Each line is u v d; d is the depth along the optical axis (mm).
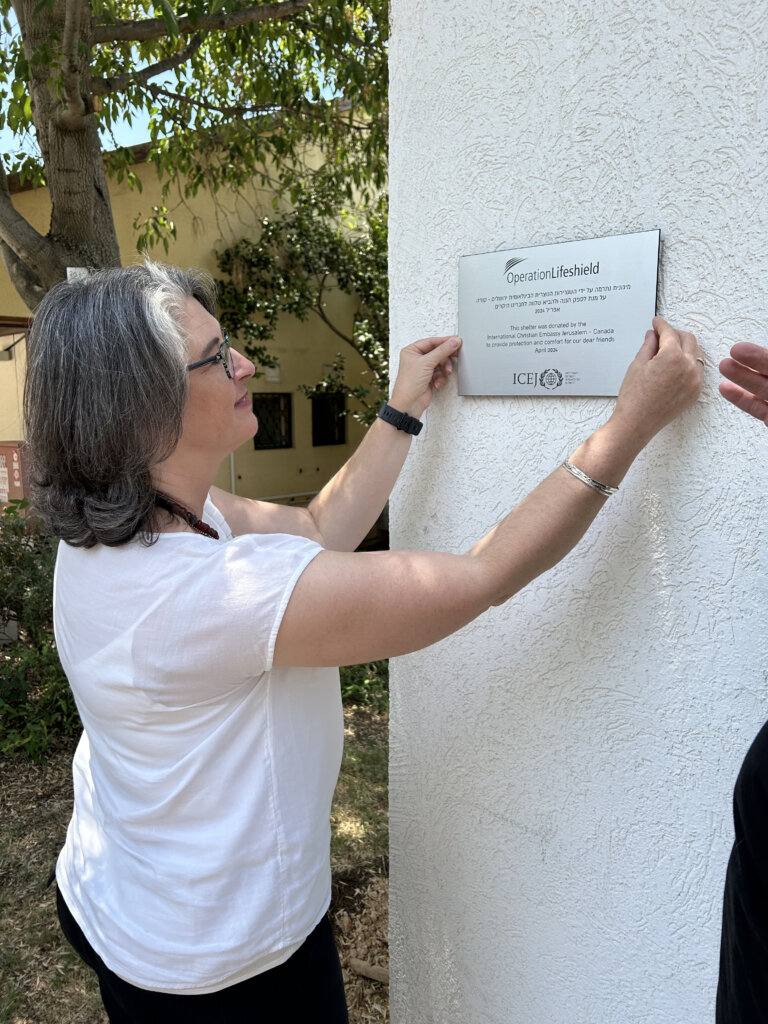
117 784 1067
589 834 1230
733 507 1010
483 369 1267
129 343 913
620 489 1123
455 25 1225
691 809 1106
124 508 942
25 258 4086
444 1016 1516
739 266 964
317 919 1095
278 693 1024
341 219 8867
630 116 1038
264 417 8891
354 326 8594
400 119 1347
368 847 2900
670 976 1162
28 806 3330
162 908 996
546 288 1157
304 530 1369
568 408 1169
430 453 1391
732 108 944
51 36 3486
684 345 1001
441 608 923
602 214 1088
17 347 7113
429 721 1453
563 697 1235
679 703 1099
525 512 1000
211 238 8047
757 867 723
